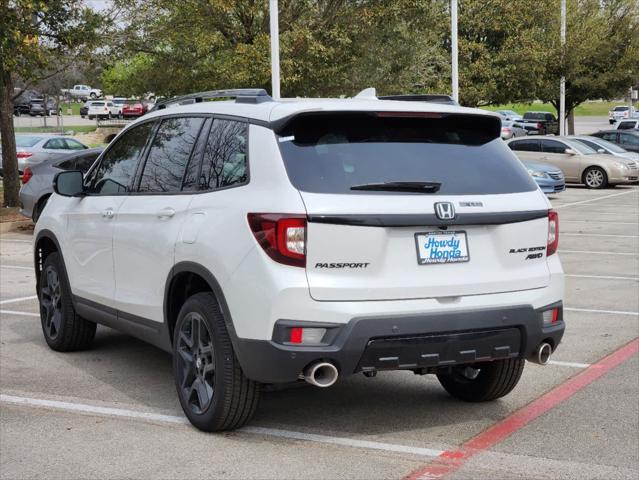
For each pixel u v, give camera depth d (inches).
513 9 1274.6
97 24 700.7
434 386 247.1
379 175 186.1
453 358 187.8
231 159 200.7
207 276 195.8
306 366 178.2
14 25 593.3
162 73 888.9
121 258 239.5
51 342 288.5
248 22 863.7
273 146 187.9
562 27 1368.1
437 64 1208.2
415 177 188.5
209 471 178.7
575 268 483.8
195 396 205.9
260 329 180.1
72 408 224.5
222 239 190.9
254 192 187.5
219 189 200.8
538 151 1129.4
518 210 195.5
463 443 197.0
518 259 196.5
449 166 194.7
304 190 180.5
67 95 2765.7
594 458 187.5
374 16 869.8
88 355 284.0
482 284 190.7
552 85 1428.4
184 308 205.2
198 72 887.7
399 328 180.7
